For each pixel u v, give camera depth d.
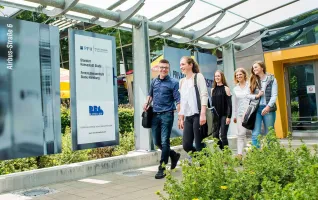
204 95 5.41
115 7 6.79
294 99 12.98
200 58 9.51
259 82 6.21
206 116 5.36
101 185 5.29
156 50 12.31
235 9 8.30
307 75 12.66
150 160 7.00
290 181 2.99
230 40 9.41
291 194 2.04
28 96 5.38
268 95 6.12
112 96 6.77
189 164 3.02
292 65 13.02
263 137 3.94
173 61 8.51
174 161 6.05
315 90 12.43
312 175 2.33
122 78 14.27
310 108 12.53
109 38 6.80
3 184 4.91
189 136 5.51
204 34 8.45
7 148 5.09
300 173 2.65
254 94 6.21
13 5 6.00
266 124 6.10
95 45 6.55
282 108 12.84
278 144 3.63
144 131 7.34
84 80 6.31
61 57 14.38
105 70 6.68
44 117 5.57
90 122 6.34
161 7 7.31
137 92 7.46
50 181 5.43
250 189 2.62
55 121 5.71
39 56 5.57
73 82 6.14
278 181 2.80
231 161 3.05
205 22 8.78
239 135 6.72
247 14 8.76
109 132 6.66
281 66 13.12
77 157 6.79
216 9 8.06
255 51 13.18
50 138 5.62
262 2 8.09
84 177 5.88
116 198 4.50
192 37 8.62
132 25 7.47
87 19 6.95
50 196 4.68
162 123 5.86
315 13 11.70
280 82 12.97
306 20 11.91
